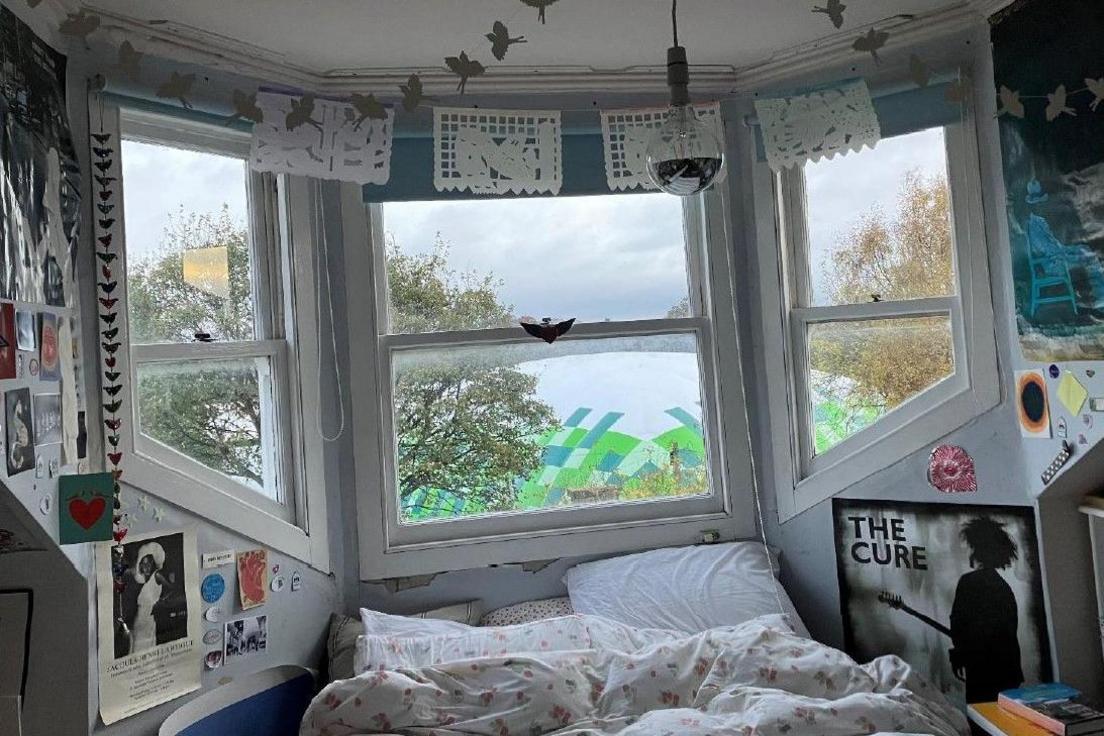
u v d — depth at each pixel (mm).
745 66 2506
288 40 2135
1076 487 2076
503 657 1962
